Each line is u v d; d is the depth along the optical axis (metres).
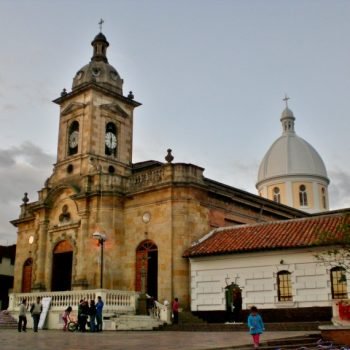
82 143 43.38
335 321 22.97
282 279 31.58
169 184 36.84
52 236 43.22
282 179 69.38
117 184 39.97
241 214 42.53
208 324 29.84
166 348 16.91
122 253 38.97
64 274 42.53
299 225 34.22
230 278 33.19
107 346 18.03
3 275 62.62
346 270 27.64
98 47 47.25
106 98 44.94
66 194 42.59
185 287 35.16
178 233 36.09
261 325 18.41
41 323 32.50
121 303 32.41
